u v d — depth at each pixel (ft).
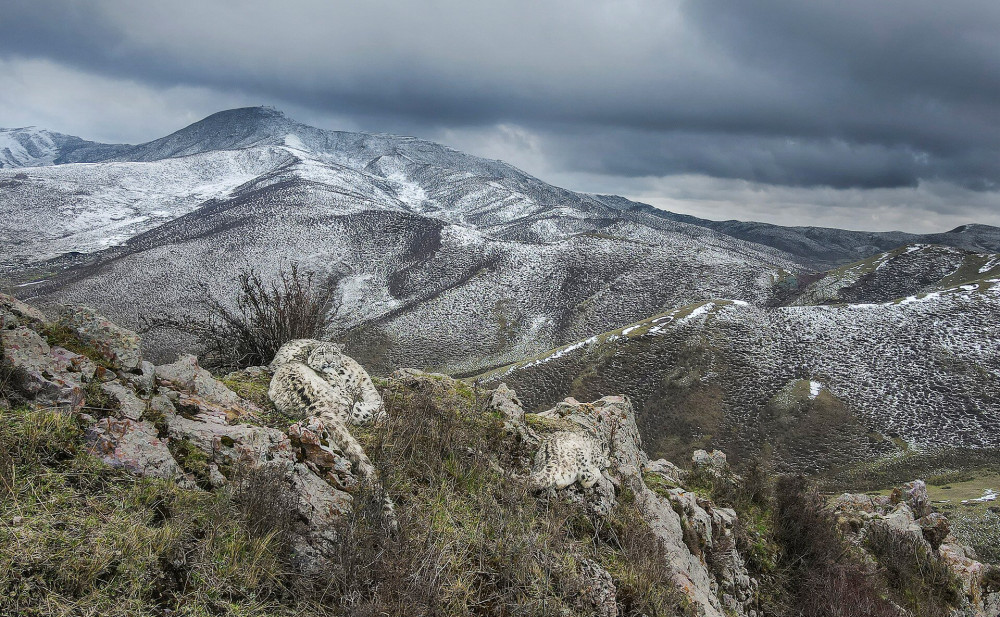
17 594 9.75
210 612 11.51
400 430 21.75
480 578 16.47
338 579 13.66
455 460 21.35
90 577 10.61
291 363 21.56
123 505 12.38
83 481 12.50
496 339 495.00
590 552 20.92
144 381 16.57
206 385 19.17
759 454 271.90
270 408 20.17
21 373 13.73
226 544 12.92
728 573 29.07
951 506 150.71
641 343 364.38
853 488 233.35
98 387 14.92
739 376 331.16
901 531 41.83
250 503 13.94
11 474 11.69
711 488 38.24
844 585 32.48
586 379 342.85
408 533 16.05
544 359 366.63
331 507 15.58
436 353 467.93
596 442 27.63
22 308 15.70
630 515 24.64
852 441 271.90
